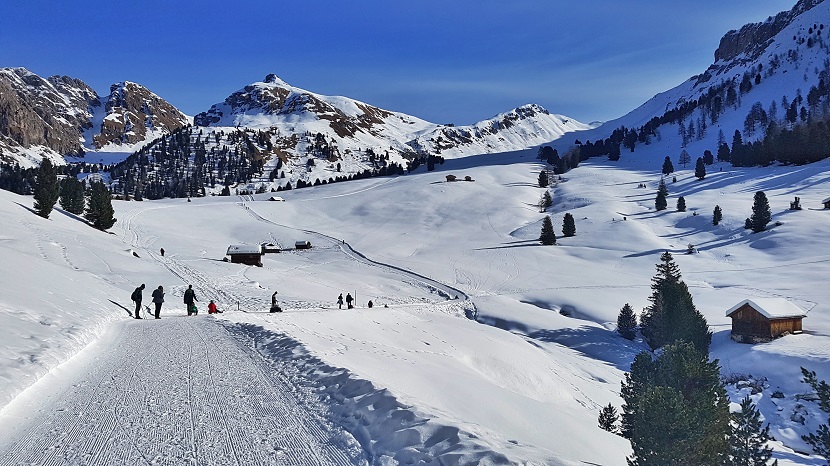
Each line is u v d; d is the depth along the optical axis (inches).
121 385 412.5
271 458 264.2
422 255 4372.5
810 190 5388.8
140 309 1168.2
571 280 3442.4
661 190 5506.9
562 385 1278.3
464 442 278.5
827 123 7657.5
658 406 444.8
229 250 3523.6
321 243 4859.7
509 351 1396.4
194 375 453.1
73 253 2065.7
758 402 1418.6
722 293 2866.6
